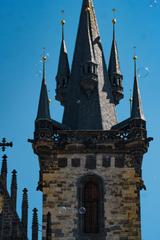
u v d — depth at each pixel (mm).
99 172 106875
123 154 107812
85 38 118062
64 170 107000
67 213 104812
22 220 98000
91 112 113375
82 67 115812
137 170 106938
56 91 118375
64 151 107875
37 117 109562
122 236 103500
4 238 97062
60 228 104000
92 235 103688
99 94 115188
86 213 105250
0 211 98312
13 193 99438
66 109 115125
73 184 106312
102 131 109062
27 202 98875
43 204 105250
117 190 105875
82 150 107875
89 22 120312
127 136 108750
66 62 119688
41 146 107438
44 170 106938
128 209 104812
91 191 106312
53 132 109188
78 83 116125
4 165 100938
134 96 111312
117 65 119562
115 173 106812
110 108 114875
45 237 103188
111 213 104625
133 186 106000
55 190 106000
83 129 111625
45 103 111000
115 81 118562
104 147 108062
